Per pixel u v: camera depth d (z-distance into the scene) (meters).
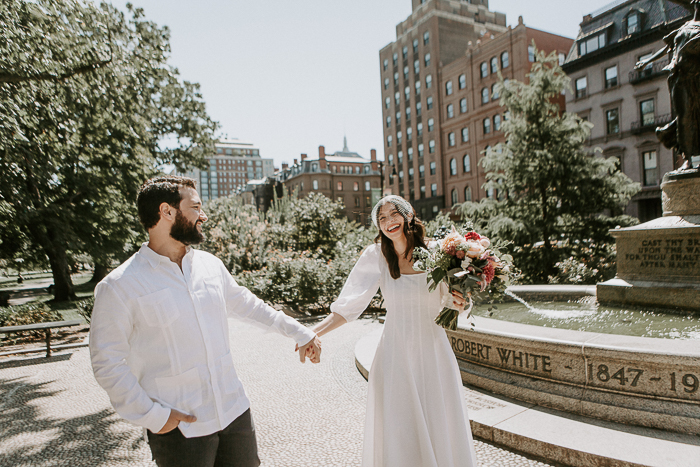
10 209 12.10
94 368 1.61
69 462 3.57
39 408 4.95
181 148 19.66
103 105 12.06
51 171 12.18
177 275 1.83
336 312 2.41
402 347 2.32
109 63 11.66
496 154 15.71
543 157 14.39
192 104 18.88
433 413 2.24
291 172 80.25
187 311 1.79
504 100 15.72
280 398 4.91
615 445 2.90
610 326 4.89
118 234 17.58
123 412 1.60
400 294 2.36
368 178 76.25
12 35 9.09
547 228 14.30
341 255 12.73
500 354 4.11
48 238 16.61
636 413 3.20
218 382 1.85
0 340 9.48
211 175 161.38
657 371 3.16
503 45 39.94
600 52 30.70
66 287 19.20
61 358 7.62
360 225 19.52
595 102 31.61
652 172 28.80
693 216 5.47
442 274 2.19
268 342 7.95
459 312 2.30
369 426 2.41
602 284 6.17
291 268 11.66
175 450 1.73
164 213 1.83
